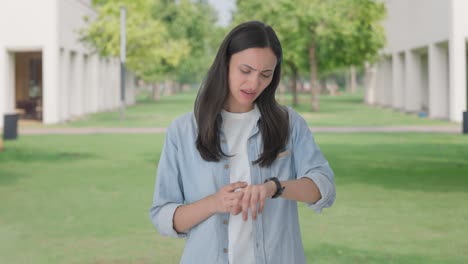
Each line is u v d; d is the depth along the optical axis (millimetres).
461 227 7160
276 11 34062
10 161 14109
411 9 34750
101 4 40312
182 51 38906
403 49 36875
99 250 6203
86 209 8398
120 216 7922
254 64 2102
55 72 28281
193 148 2273
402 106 39531
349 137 19859
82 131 23141
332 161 13711
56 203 8875
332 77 104188
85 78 35906
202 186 2246
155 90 66938
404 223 7375
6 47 28328
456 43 27453
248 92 2156
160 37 35906
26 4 28266
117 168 12820
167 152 2316
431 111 30938
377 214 7922
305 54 36156
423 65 37531
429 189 9883
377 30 33469
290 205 2281
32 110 31359
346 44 33656
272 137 2254
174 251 6172
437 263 5672
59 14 28719
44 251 6172
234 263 2195
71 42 31375
